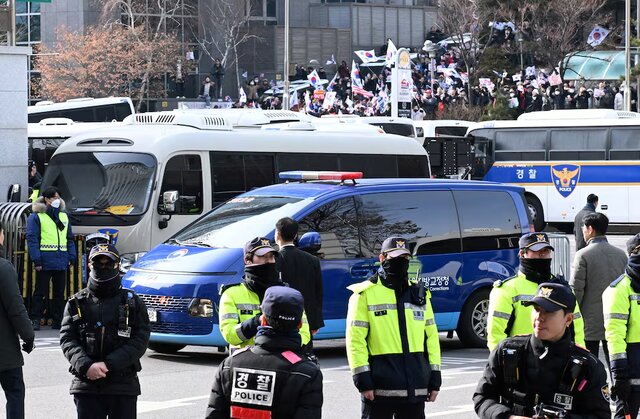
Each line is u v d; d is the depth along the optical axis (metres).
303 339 25.36
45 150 89.06
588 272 32.16
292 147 60.81
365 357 23.47
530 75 156.62
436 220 44.22
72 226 55.16
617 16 188.12
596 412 17.16
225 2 185.50
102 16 173.62
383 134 66.00
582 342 25.30
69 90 166.00
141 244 54.34
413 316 23.61
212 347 45.78
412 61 173.25
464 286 44.62
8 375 27.30
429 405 33.41
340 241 41.94
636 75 140.88
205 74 191.75
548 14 170.00
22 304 27.27
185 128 57.94
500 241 45.66
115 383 23.61
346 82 165.38
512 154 110.00
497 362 17.58
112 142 56.59
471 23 171.12
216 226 42.56
